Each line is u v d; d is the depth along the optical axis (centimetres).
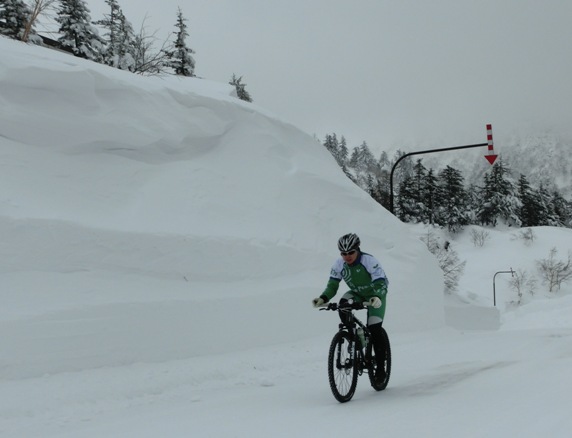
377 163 14138
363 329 561
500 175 10388
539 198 10938
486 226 9956
